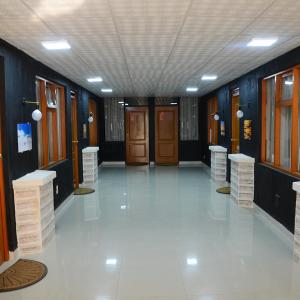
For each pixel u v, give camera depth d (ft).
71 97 23.50
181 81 24.41
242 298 9.36
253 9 8.98
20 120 13.10
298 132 14.26
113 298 9.42
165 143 38.93
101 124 38.32
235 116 24.94
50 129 19.31
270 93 18.01
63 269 11.28
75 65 16.98
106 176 30.73
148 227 15.78
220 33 11.41
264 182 17.28
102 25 10.27
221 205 19.72
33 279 10.51
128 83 25.26
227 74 21.03
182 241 13.87
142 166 37.45
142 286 10.08
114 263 11.76
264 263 11.62
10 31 10.60
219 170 26.58
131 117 38.68
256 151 18.72
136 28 10.68
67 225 16.19
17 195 12.28
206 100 35.09
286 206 14.33
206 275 10.76
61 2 8.23
